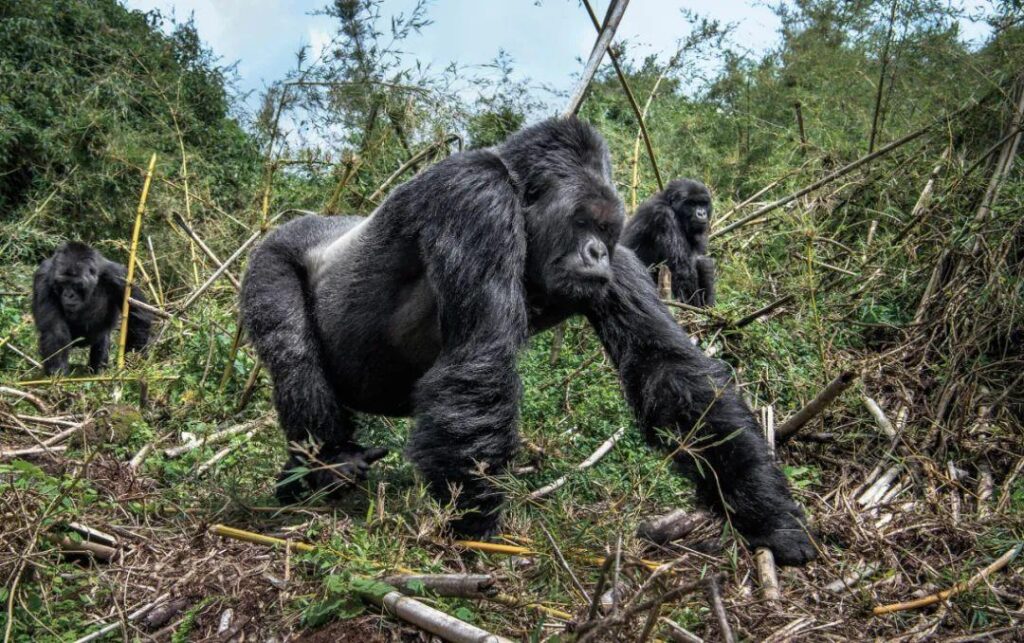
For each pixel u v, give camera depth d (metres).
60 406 7.02
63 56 14.08
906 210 9.02
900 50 9.90
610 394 6.39
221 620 3.85
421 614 3.53
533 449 5.55
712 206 10.33
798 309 7.26
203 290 8.12
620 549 3.29
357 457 4.89
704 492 4.46
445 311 4.36
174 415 6.65
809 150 10.95
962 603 4.00
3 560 4.05
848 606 3.99
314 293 5.12
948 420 5.97
